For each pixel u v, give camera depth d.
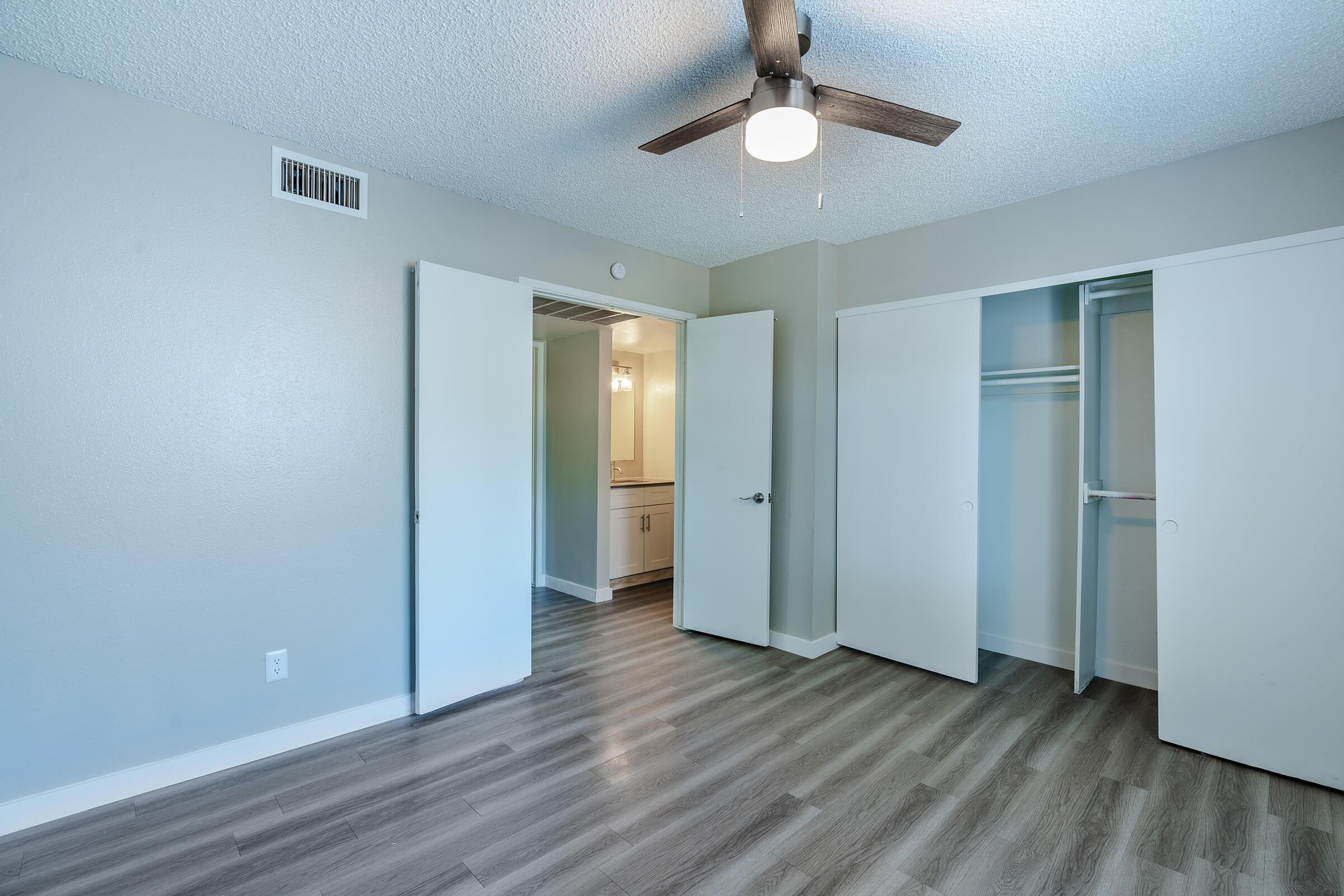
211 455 2.18
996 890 1.62
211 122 2.16
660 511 5.46
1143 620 2.97
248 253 2.24
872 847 1.80
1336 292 2.10
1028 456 3.34
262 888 1.61
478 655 2.84
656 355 6.62
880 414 3.37
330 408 2.45
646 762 2.28
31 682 1.86
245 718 2.26
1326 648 2.10
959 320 3.07
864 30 1.68
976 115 2.13
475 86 1.96
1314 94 1.98
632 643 3.68
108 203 1.96
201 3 1.56
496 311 2.85
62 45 1.74
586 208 3.00
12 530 1.83
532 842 1.81
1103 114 2.12
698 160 2.47
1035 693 2.91
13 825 1.83
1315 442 2.12
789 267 3.58
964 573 3.06
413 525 2.69
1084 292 2.77
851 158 2.45
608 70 1.87
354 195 2.49
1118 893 1.62
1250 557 2.24
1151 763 2.27
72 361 1.91
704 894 1.60
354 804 2.00
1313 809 1.98
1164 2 1.56
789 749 2.38
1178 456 2.39
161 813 1.94
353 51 1.77
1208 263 2.36
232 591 2.23
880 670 3.23
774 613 3.63
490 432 2.84
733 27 1.67
